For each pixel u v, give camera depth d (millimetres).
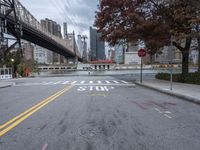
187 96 14883
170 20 28828
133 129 8180
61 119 9664
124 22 31188
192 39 29578
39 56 179500
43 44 105438
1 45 66312
